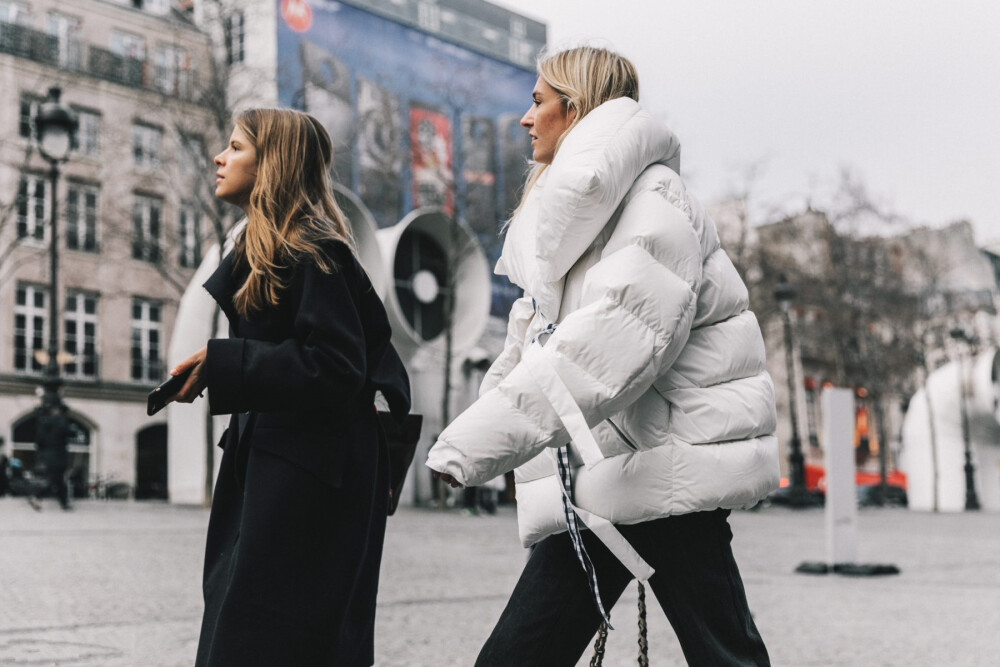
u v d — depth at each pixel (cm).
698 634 254
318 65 3925
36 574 812
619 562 265
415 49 4362
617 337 231
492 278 3725
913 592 878
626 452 252
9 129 3556
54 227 2064
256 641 232
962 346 5700
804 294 4291
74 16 3753
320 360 236
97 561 930
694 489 248
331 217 270
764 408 255
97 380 3706
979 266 6812
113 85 3744
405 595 772
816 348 5022
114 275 3756
